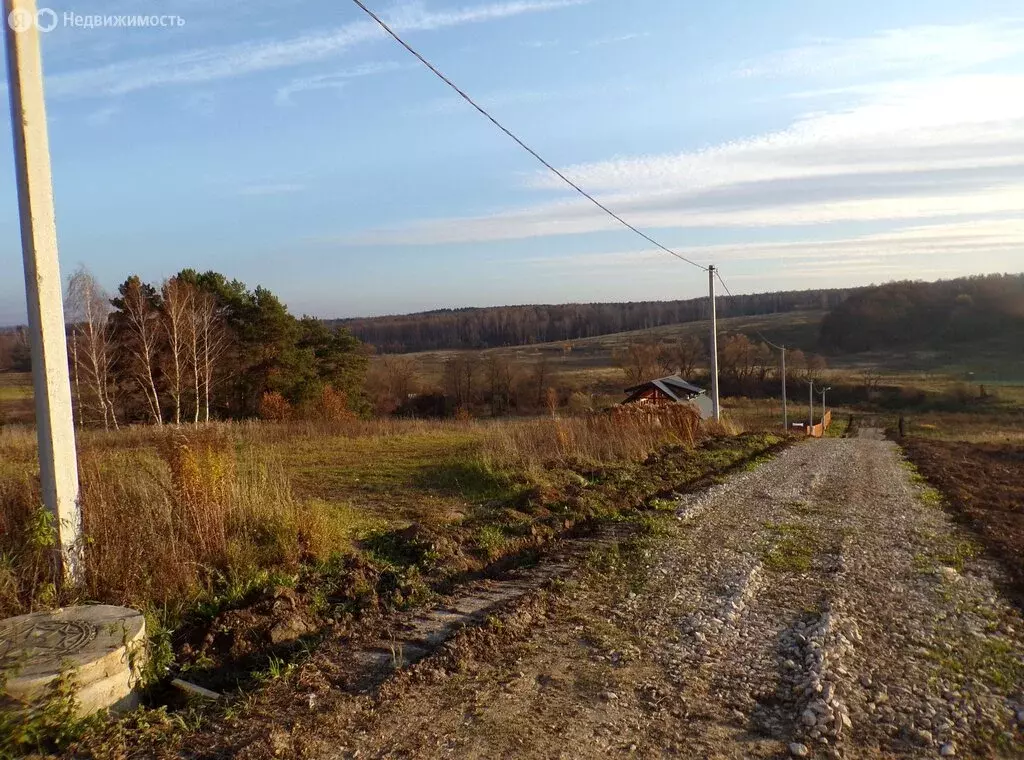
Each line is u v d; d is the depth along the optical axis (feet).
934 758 12.23
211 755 11.74
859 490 43.75
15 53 15.97
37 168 16.37
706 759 12.03
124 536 18.92
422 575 22.40
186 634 16.96
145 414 116.98
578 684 14.98
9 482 20.86
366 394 171.83
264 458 46.37
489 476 39.22
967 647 17.35
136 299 110.93
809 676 15.17
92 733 12.18
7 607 15.79
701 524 31.83
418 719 13.19
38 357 16.58
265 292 130.41
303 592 19.62
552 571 23.67
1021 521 33.55
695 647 17.16
